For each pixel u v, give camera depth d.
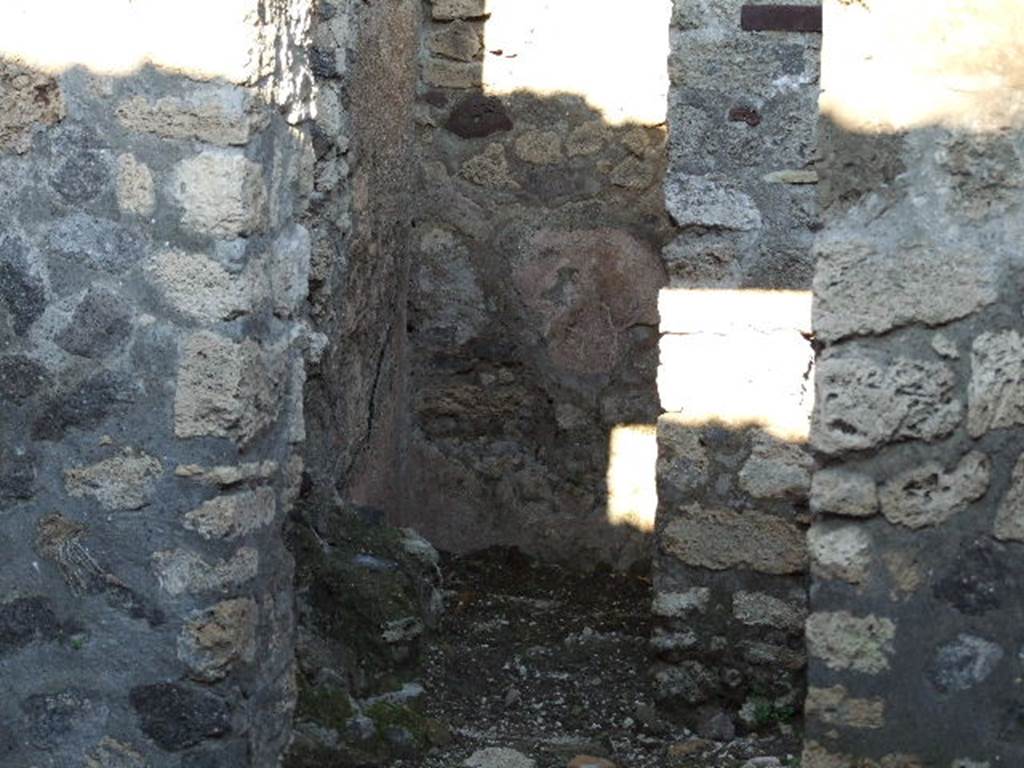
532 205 6.28
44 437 3.83
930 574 3.06
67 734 3.90
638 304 6.26
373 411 5.85
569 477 6.37
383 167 5.80
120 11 3.70
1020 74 2.97
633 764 4.69
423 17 6.21
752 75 4.72
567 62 6.18
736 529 4.85
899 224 3.02
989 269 3.00
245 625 3.88
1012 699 3.06
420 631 4.75
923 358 3.03
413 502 6.43
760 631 4.88
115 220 3.76
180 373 3.76
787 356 4.78
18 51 3.73
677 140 4.78
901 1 2.99
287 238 4.02
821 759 3.13
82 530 3.84
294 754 4.25
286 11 3.93
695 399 4.83
